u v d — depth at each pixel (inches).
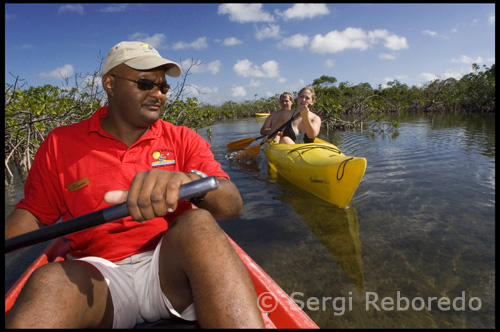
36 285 35.5
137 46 50.3
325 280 81.9
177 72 54.9
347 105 890.7
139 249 49.1
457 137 298.4
